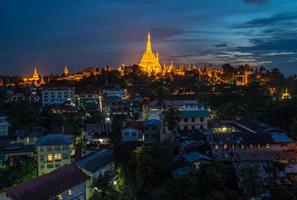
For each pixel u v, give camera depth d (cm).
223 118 15338
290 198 7488
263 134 10419
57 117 17500
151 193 9269
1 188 10262
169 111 12694
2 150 12675
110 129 15738
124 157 11300
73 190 9038
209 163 9081
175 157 10525
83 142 14762
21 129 15575
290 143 9994
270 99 17625
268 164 9050
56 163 11400
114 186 9906
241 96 18500
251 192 7425
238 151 9769
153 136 13162
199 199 7781
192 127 12625
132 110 19688
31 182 8519
